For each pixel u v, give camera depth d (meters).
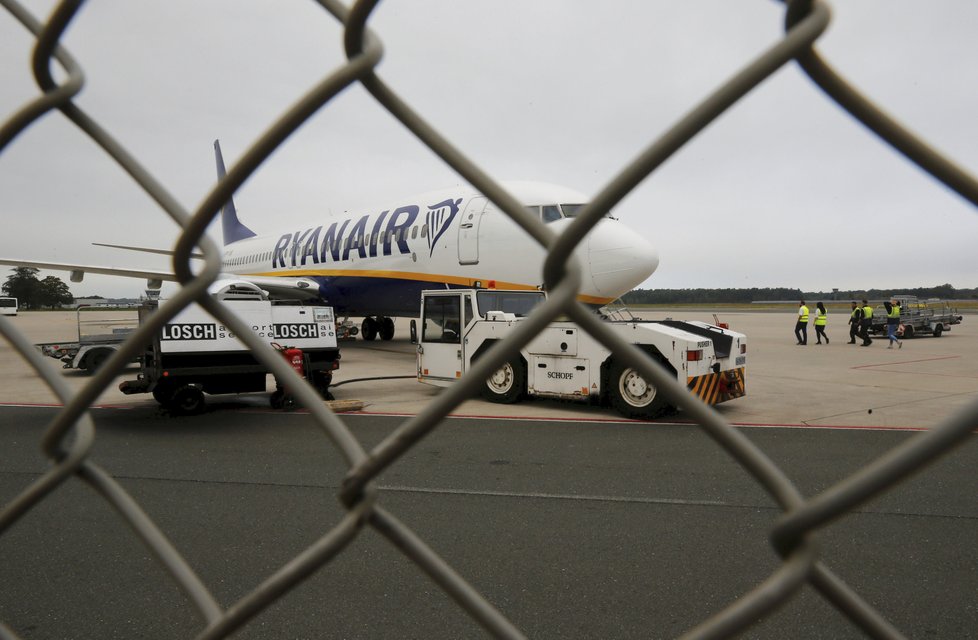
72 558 3.31
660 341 7.12
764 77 0.49
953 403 8.27
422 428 0.61
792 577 0.52
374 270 15.35
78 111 0.82
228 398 8.97
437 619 2.69
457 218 13.22
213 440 6.19
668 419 7.29
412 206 14.68
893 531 3.61
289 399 8.10
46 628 2.62
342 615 2.72
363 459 0.66
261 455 5.57
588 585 2.99
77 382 10.91
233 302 7.66
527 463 5.25
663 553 3.36
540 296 9.37
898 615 2.67
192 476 4.88
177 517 3.95
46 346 12.20
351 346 19.16
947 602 2.78
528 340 0.58
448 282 13.51
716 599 2.85
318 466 5.18
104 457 5.50
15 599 2.88
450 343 8.77
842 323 35.88
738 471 4.99
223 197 0.67
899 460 0.45
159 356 7.13
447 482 4.69
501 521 3.86
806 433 6.47
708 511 4.02
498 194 0.62
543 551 3.39
